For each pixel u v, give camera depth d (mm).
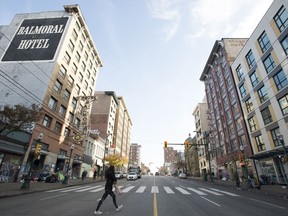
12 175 20938
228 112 40375
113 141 69750
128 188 17469
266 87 26031
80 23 37312
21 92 26953
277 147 23938
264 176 24938
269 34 25109
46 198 10977
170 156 174375
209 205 9312
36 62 29328
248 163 31234
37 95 26703
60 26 33406
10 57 30078
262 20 26453
